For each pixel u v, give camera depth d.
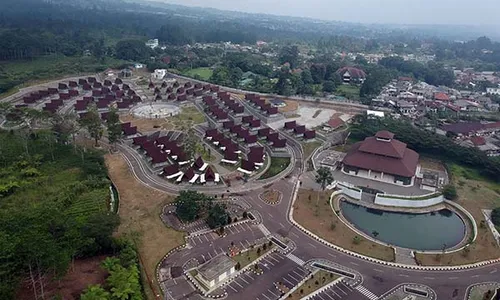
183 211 124.69
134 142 182.88
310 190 150.25
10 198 132.12
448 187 151.25
